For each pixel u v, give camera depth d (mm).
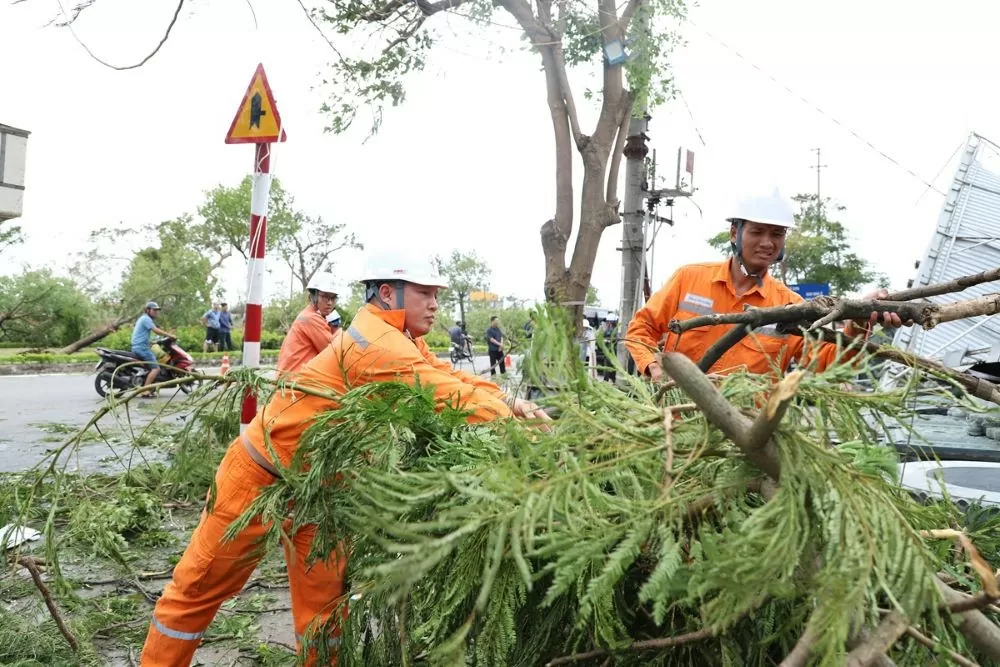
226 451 2805
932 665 1290
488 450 1742
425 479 1459
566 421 1538
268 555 2490
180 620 2676
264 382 2531
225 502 2621
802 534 1216
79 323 30203
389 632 1958
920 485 2723
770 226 3525
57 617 3213
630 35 8219
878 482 1319
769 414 1175
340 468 2217
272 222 48312
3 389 15445
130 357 13383
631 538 1241
